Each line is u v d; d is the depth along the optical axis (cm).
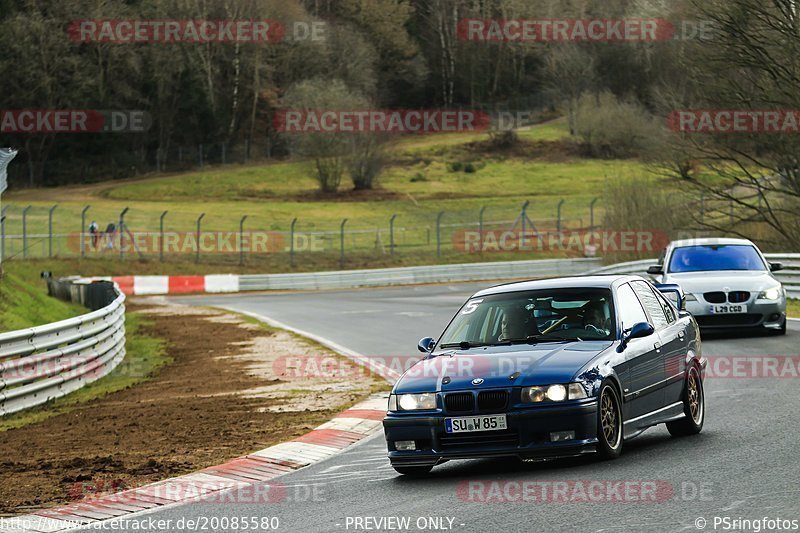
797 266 10725
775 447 3553
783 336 7344
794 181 13775
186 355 8850
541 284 3891
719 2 12988
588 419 3269
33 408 6009
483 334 3731
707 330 7444
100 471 3916
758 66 13138
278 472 3762
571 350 3475
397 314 11794
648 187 17188
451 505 2947
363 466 3762
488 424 3269
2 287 10281
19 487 3656
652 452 3597
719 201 15162
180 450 4334
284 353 8331
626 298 3822
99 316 7369
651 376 3722
